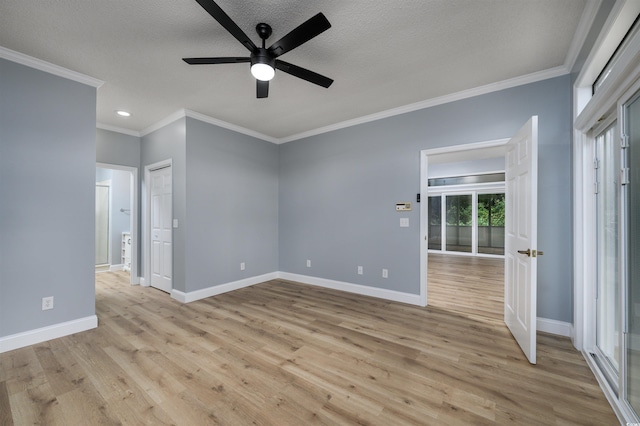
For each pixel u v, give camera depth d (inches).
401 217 142.9
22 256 96.3
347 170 163.2
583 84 90.1
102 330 108.7
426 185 136.1
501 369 80.5
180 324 114.3
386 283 147.9
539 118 106.7
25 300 96.7
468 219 304.8
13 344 92.9
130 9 74.4
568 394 69.3
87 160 111.2
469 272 212.7
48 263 101.6
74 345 96.0
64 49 92.1
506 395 69.1
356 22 79.7
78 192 108.9
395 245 144.9
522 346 90.6
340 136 166.1
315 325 113.0
